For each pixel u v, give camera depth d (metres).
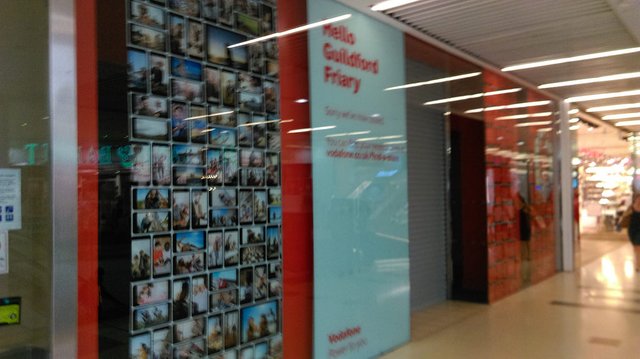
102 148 2.87
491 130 7.16
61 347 2.69
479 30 5.54
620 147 10.16
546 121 9.05
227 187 3.54
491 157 7.12
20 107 2.67
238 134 3.63
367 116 4.85
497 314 6.46
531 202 8.49
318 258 4.25
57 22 2.72
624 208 10.18
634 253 10.11
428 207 6.87
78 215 2.77
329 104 4.41
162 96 3.15
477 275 7.06
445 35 5.69
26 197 2.67
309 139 4.20
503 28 5.48
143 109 3.06
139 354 3.02
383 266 4.97
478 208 7.04
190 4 3.32
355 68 4.73
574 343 5.25
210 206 3.42
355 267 4.63
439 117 7.16
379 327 4.91
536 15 5.13
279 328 3.91
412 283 6.48
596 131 10.23
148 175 3.07
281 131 3.96
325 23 4.41
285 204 3.98
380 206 4.96
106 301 2.87
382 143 5.04
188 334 3.28
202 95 3.39
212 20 3.46
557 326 5.90
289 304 4.00
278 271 3.91
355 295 4.62
